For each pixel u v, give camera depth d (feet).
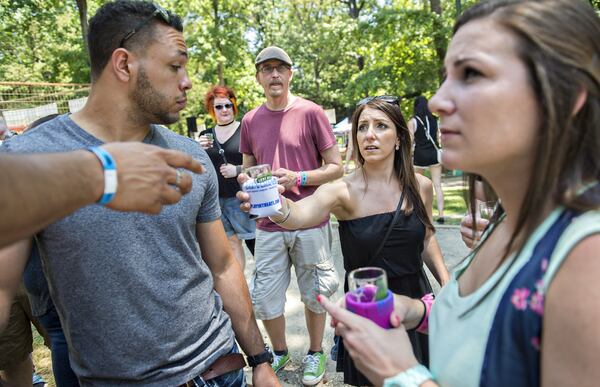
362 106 7.12
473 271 3.22
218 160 13.33
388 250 6.90
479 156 2.59
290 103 10.53
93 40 4.90
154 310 4.79
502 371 2.51
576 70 2.35
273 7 80.74
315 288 9.78
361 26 43.47
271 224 9.79
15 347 8.03
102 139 4.99
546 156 2.43
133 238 4.65
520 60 2.42
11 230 2.41
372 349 3.03
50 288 4.78
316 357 9.70
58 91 33.30
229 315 6.05
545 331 2.33
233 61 58.54
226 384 5.43
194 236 5.35
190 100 74.28
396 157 7.15
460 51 2.59
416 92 43.42
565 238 2.35
